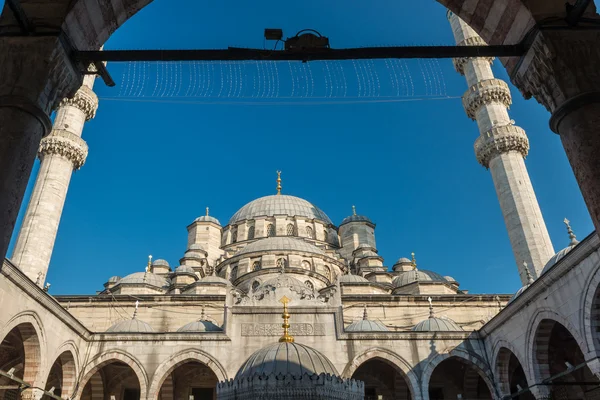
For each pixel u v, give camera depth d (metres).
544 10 8.93
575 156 7.80
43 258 39.50
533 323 26.72
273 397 14.66
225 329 32.50
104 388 37.59
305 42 8.65
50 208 41.41
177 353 31.80
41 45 8.32
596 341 21.34
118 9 10.15
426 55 8.80
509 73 10.12
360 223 70.62
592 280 21.33
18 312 23.84
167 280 57.88
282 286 34.53
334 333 32.72
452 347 32.88
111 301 44.66
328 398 15.02
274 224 68.94
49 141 43.72
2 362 32.75
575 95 8.07
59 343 28.38
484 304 45.44
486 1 10.18
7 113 7.71
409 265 63.19
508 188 45.12
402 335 32.94
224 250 68.94
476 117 51.22
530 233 42.16
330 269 56.00
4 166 7.21
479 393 38.62
